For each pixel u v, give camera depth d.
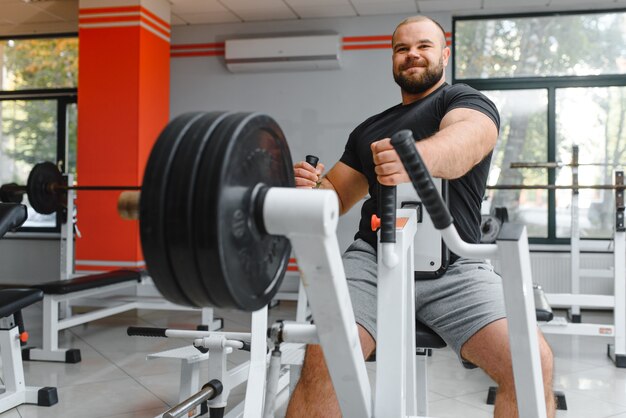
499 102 5.66
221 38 5.94
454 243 0.99
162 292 0.81
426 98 1.71
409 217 1.23
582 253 5.38
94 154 5.12
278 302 5.52
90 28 5.12
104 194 5.11
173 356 2.21
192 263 0.75
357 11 5.55
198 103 5.98
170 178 0.74
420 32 1.70
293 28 5.81
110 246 5.11
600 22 5.45
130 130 5.05
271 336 1.06
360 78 5.68
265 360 1.67
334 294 0.88
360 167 1.84
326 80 5.74
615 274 3.56
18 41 6.38
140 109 5.05
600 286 5.40
